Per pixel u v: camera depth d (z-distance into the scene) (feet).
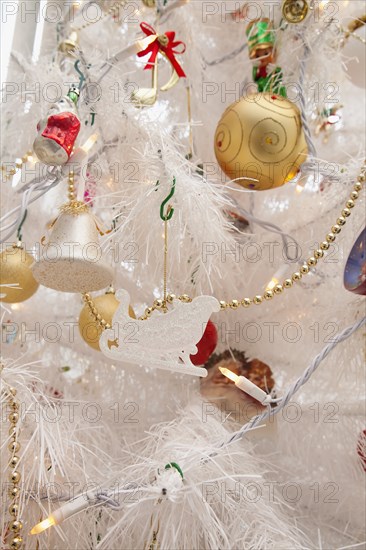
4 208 1.97
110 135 1.81
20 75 1.93
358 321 1.77
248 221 1.98
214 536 1.70
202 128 2.02
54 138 1.64
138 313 1.99
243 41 2.07
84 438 1.89
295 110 1.83
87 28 2.04
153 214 1.75
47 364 2.03
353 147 2.00
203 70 2.02
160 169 1.71
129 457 1.85
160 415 1.99
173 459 1.69
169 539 1.71
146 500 1.67
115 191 1.85
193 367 1.69
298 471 1.97
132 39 2.01
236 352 1.96
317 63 1.92
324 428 1.95
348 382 1.94
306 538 1.84
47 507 1.75
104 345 1.69
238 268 1.90
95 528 1.77
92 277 1.70
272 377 1.93
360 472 1.93
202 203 1.75
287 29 1.91
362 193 1.82
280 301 1.95
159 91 1.92
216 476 1.73
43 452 1.69
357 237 1.79
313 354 1.93
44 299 2.06
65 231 1.67
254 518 1.74
